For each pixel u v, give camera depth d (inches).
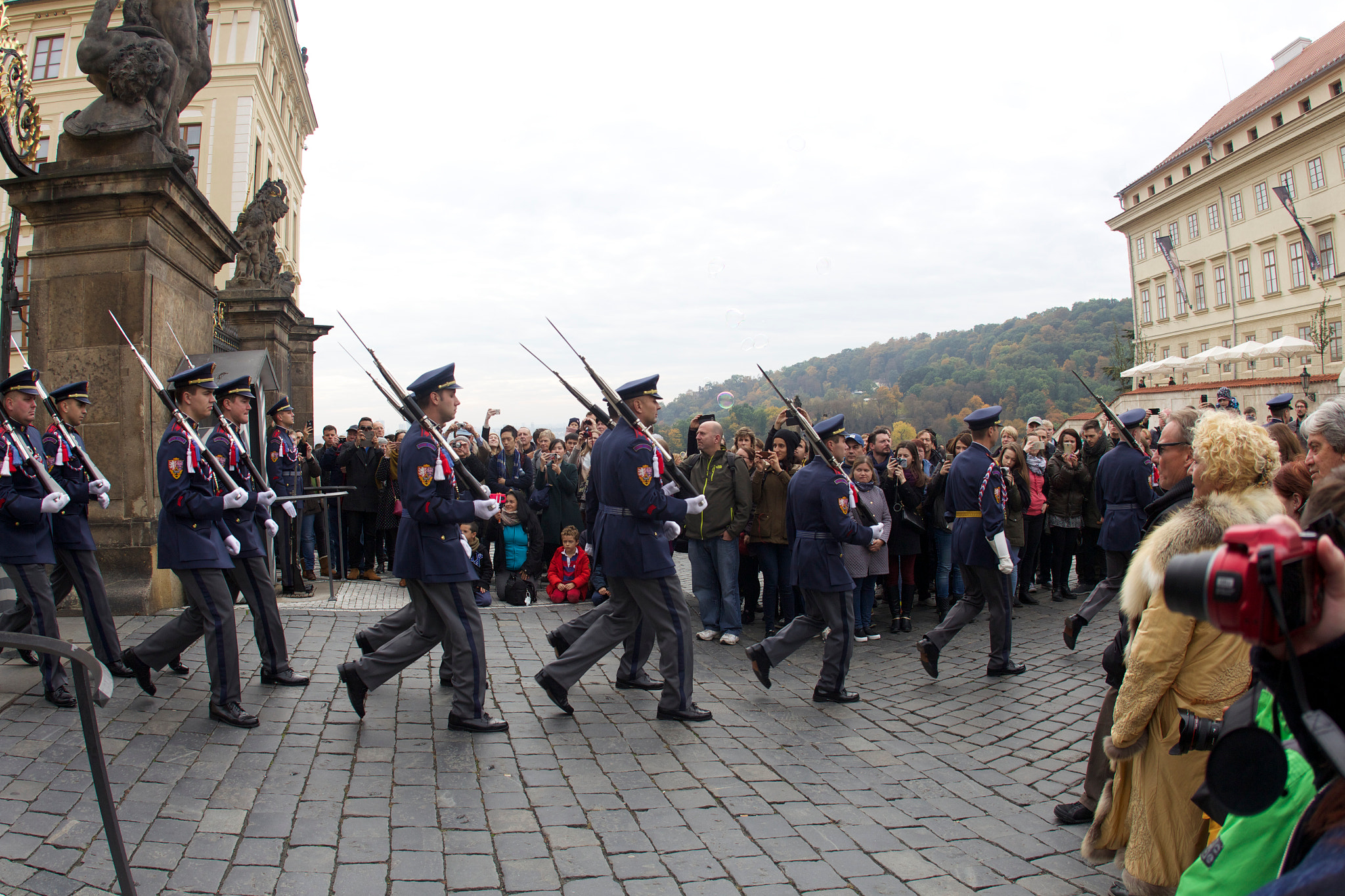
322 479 453.4
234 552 197.9
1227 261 1761.8
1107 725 150.1
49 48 1064.8
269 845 135.8
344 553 430.3
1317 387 1076.5
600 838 144.6
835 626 232.5
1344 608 49.6
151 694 204.8
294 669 238.2
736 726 210.4
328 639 272.2
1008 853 144.1
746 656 290.2
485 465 387.9
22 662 228.1
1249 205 1695.4
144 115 298.5
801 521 236.4
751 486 317.7
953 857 141.9
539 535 389.4
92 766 99.4
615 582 213.2
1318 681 50.2
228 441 218.4
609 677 252.8
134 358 286.4
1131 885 112.1
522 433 423.5
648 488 206.5
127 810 143.8
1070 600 390.3
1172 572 52.3
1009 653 261.4
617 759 183.2
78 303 289.6
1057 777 179.6
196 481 197.0
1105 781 149.6
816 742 199.5
